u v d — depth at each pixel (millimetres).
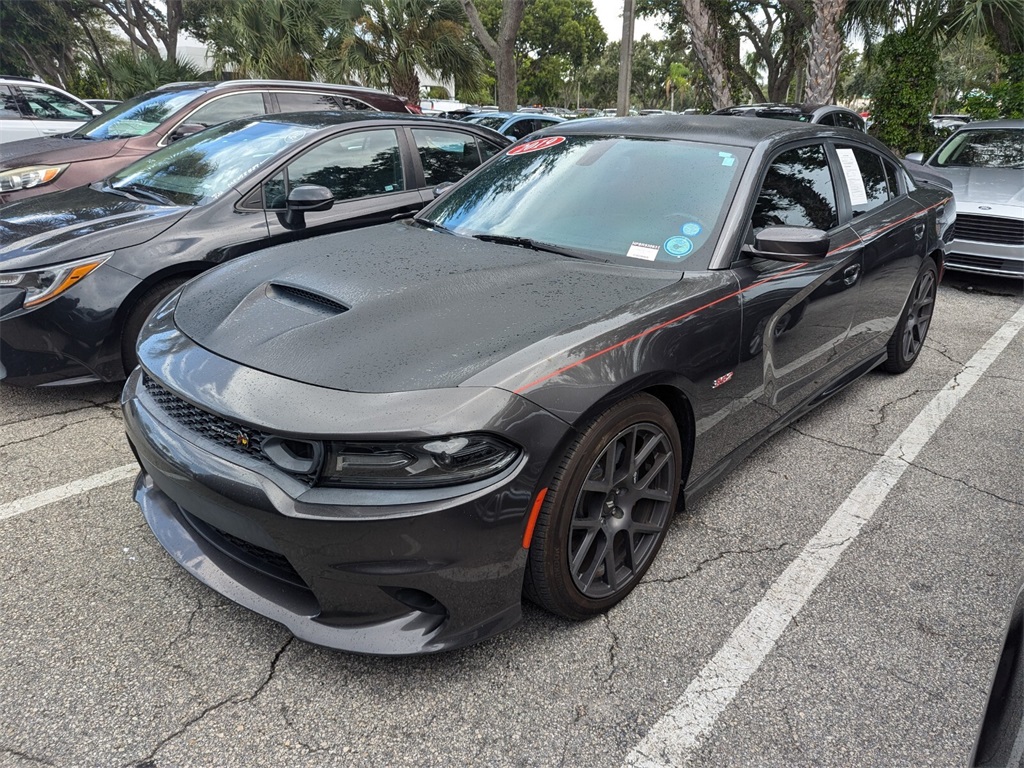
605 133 3252
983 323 5609
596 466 2113
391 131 4719
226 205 3896
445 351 1968
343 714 1910
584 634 2225
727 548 2689
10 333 3340
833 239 3180
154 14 29406
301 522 1754
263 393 1872
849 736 1897
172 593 2348
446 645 1892
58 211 3918
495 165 3420
